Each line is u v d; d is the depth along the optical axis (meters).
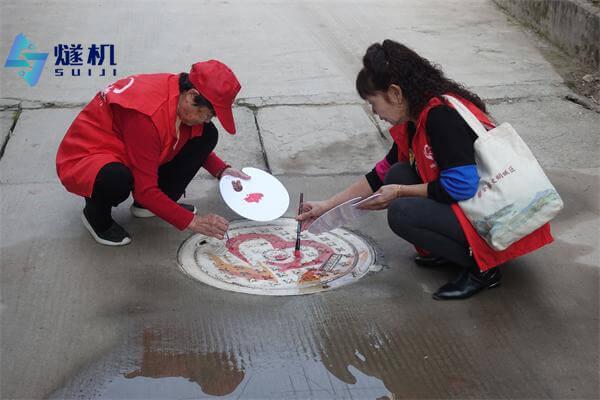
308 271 3.79
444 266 3.83
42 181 4.58
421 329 3.35
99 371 3.05
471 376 3.06
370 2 8.01
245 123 5.34
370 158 4.99
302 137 5.20
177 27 7.08
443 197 3.34
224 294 3.58
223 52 6.50
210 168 4.14
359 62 6.40
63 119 5.32
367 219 4.29
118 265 3.79
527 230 3.26
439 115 3.25
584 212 4.35
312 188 4.60
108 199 3.75
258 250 3.96
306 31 7.09
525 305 3.53
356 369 3.10
